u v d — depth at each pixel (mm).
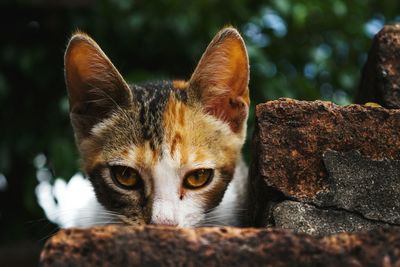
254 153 393
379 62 422
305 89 648
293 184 377
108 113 461
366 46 690
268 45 673
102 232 331
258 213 401
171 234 333
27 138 674
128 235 331
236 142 467
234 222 454
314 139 379
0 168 670
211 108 465
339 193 374
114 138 451
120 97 457
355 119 380
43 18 676
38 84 678
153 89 476
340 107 382
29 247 709
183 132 448
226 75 464
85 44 451
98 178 454
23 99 684
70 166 633
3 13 673
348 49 700
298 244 333
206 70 459
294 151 379
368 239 333
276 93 637
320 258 332
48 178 680
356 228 370
